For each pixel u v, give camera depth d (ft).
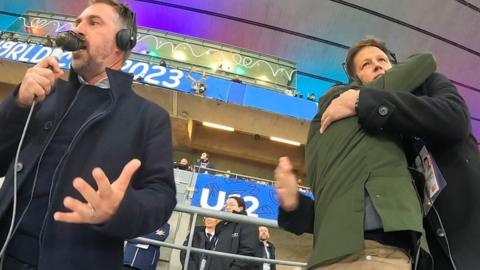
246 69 45.60
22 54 37.58
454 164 4.51
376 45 6.07
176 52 45.06
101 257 4.43
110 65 5.68
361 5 54.80
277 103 39.09
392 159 4.41
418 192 4.48
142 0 53.57
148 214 4.34
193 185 29.35
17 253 4.38
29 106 4.91
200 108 39.96
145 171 4.98
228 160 48.75
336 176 4.44
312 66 56.90
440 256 4.33
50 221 4.34
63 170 4.58
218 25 53.98
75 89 5.56
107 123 5.05
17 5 54.29
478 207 4.25
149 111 5.41
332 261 4.03
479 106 63.26
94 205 3.53
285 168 4.91
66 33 5.24
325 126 5.06
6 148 5.08
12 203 4.56
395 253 3.99
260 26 54.39
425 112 4.39
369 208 4.13
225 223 13.91
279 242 27.14
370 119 4.49
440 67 60.80
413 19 56.65
